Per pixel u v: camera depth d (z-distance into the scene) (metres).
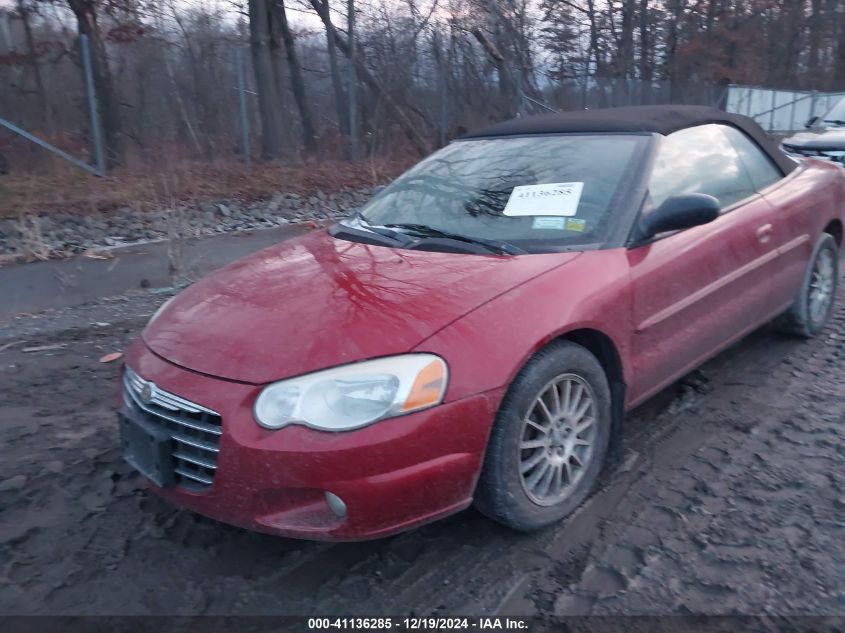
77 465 4.01
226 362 2.93
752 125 4.89
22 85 13.52
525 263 3.36
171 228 8.23
